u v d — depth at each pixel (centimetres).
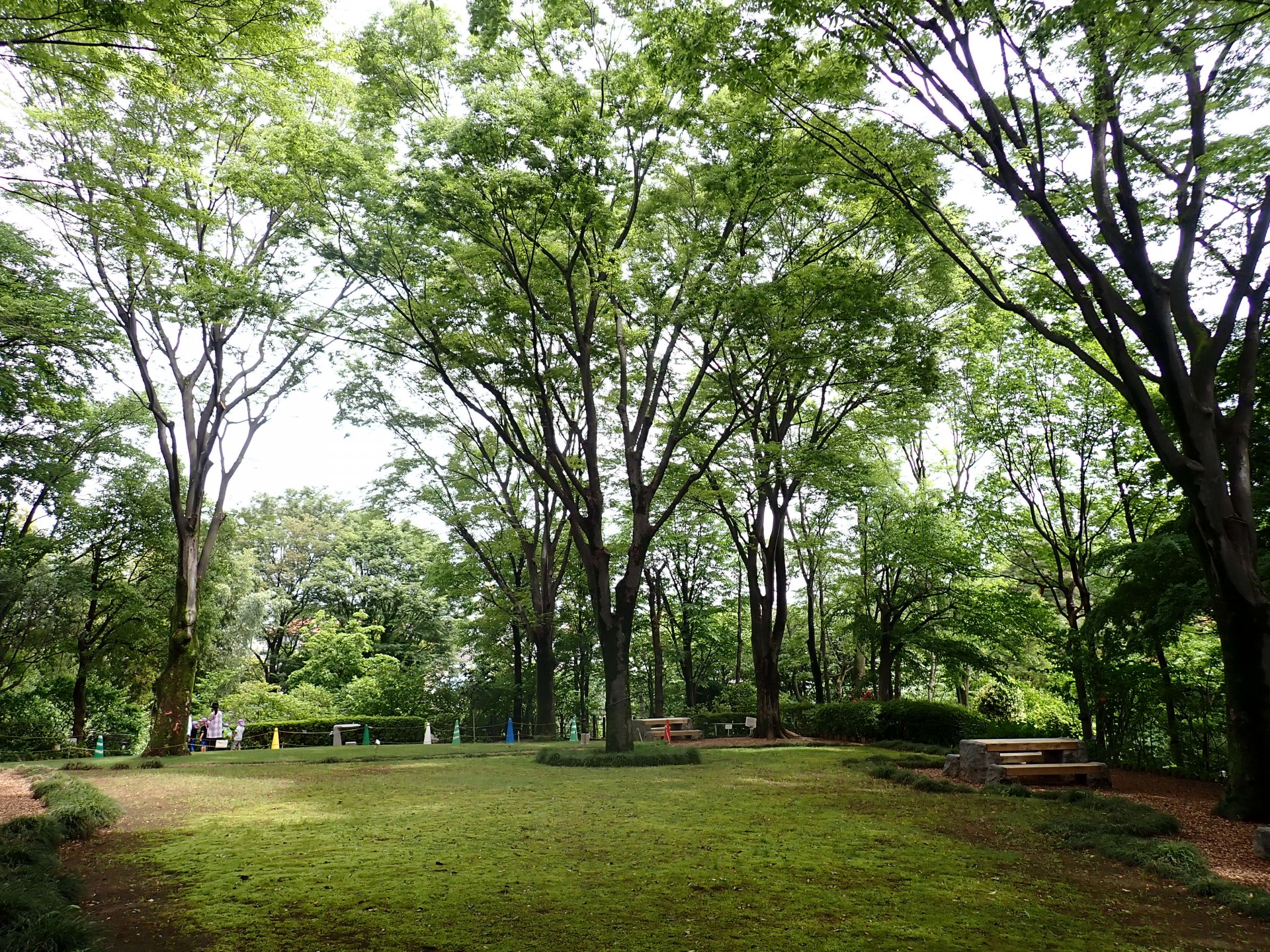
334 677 3656
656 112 1611
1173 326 1023
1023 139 1025
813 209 1552
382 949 482
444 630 4106
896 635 2414
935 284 1794
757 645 2275
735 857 714
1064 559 2159
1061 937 511
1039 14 862
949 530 2300
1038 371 1862
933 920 539
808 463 1859
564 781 1278
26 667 2658
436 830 848
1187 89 993
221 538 2925
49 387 2114
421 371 2369
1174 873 660
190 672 2016
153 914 562
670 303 1697
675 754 1565
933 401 2036
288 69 923
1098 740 1536
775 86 1099
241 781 1315
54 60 811
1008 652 2419
